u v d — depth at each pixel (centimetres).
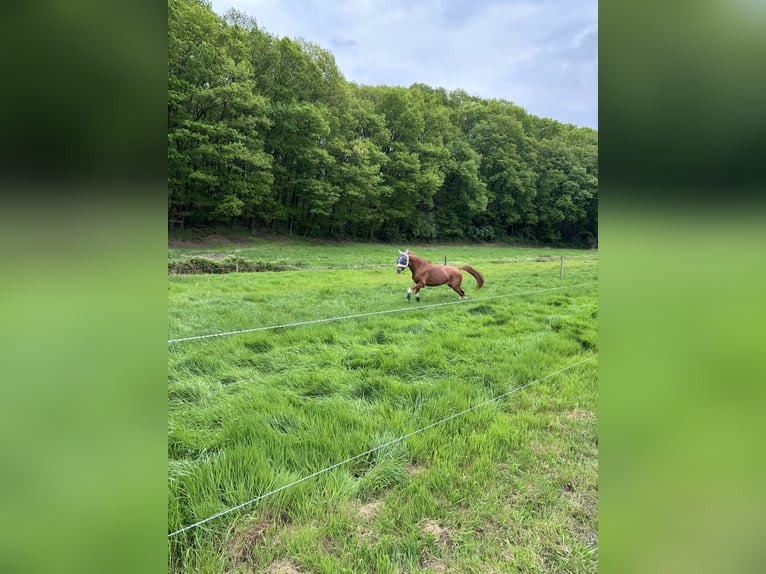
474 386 311
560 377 344
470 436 247
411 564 165
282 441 222
